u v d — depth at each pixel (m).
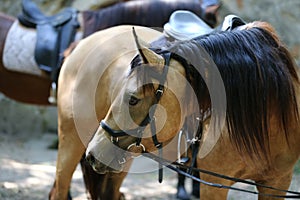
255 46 4.72
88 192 6.20
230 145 4.73
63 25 8.65
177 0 8.38
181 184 8.53
